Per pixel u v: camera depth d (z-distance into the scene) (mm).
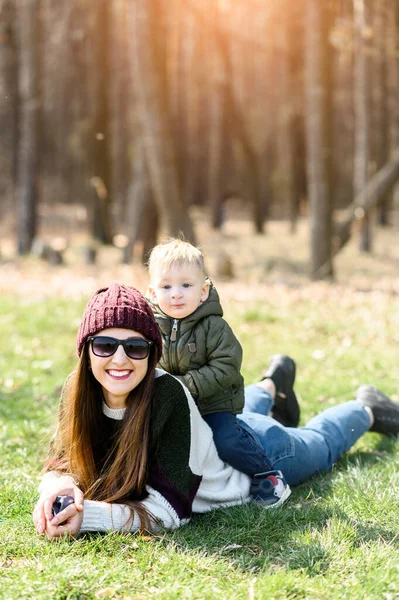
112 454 3129
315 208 13867
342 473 3867
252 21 29578
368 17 15781
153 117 12828
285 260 19141
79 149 34594
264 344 7691
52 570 2678
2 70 23344
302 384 5836
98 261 17797
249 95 38156
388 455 4125
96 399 3133
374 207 14758
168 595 2541
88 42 24391
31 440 4500
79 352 3076
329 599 2547
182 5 20359
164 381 3107
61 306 9812
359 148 19312
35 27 19438
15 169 31484
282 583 2609
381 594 2578
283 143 35062
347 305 10141
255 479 3414
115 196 36156
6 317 9195
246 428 3436
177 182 13086
